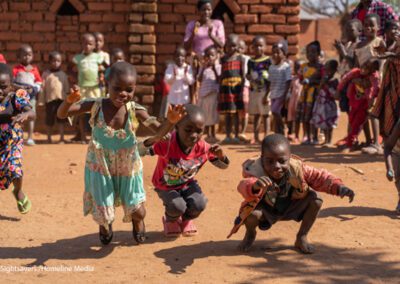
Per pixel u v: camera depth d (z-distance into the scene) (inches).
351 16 425.1
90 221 222.4
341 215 221.3
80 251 185.3
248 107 445.4
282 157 164.4
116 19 500.4
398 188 223.9
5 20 500.7
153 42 490.3
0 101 216.2
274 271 163.3
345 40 406.0
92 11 499.8
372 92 355.6
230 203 248.4
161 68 499.5
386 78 255.1
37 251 185.6
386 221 212.8
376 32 365.7
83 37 444.1
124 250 186.2
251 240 181.8
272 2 492.4
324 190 173.3
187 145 186.7
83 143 439.2
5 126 216.4
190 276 160.6
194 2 498.0
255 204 171.0
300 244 179.5
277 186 173.3
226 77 435.8
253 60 440.5
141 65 491.8
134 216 184.7
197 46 454.3
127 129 179.8
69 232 207.9
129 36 490.3
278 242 191.5
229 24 505.7
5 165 216.2
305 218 178.7
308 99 419.2
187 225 203.0
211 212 233.5
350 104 372.2
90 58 444.1
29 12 500.1
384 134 259.1
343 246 184.9
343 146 385.1
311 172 172.7
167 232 200.4
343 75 387.2
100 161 179.0
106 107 179.2
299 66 474.0
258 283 154.3
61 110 173.3
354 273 161.0
